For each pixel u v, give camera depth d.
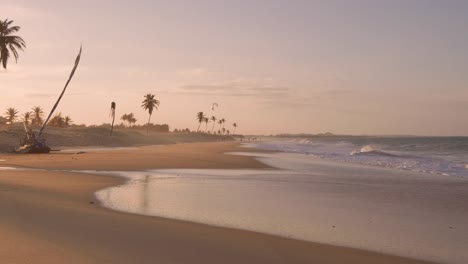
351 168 32.50
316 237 9.94
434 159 47.56
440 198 16.67
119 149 65.75
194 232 9.77
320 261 7.93
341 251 8.72
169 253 7.87
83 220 10.26
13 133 61.72
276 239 9.50
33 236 8.35
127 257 7.42
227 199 15.54
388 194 17.70
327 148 82.44
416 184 21.69
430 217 12.73
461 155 58.59
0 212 10.44
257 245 8.86
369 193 17.97
